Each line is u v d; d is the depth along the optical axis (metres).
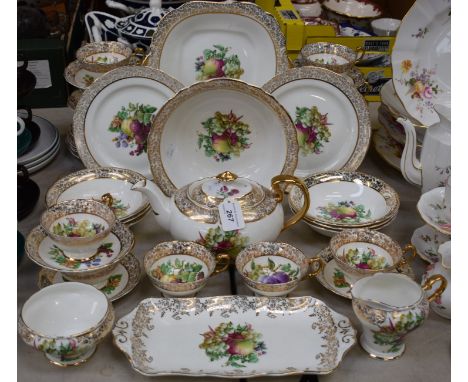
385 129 1.97
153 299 1.32
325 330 1.28
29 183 1.75
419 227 1.71
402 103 1.80
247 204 1.42
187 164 1.67
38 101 2.22
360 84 1.97
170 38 1.74
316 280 1.49
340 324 1.28
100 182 1.70
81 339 1.15
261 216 1.42
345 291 1.42
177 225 1.43
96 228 1.46
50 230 1.43
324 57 2.00
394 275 1.28
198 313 1.31
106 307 1.23
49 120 2.17
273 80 1.75
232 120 1.63
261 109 1.59
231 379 1.19
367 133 1.78
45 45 2.14
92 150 1.79
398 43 1.79
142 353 1.22
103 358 1.26
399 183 1.91
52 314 1.25
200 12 1.71
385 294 1.30
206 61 1.79
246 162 1.68
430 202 1.45
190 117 1.63
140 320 1.28
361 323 1.27
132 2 2.23
